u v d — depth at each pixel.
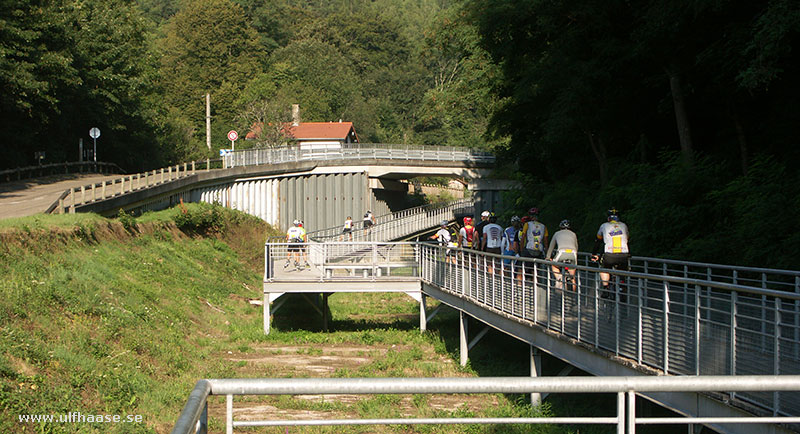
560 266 12.29
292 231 30.25
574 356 12.02
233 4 107.19
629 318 9.96
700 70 21.66
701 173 19.03
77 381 12.40
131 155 56.88
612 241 12.26
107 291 19.70
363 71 127.94
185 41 102.25
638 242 19.11
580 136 30.09
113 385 13.16
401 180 71.94
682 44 21.16
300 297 33.16
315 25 133.62
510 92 37.06
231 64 99.69
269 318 25.25
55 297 16.45
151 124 57.84
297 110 80.50
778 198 14.94
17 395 10.62
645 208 19.08
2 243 18.61
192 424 3.38
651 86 24.98
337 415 13.41
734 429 7.49
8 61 36.25
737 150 22.05
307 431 12.12
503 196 37.97
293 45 116.81
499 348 21.27
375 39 134.50
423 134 112.69
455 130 113.31
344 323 27.92
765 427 6.97
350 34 134.62
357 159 58.47
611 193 22.77
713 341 7.95
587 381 4.20
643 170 21.64
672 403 8.77
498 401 14.78
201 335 22.41
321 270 25.58
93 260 22.94
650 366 9.33
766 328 7.19
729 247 16.05
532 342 14.23
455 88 46.41
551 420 4.37
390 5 177.12
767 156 17.58
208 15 102.31
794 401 6.59
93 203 30.09
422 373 17.98
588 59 26.22
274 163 53.44
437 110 47.56
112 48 49.22
